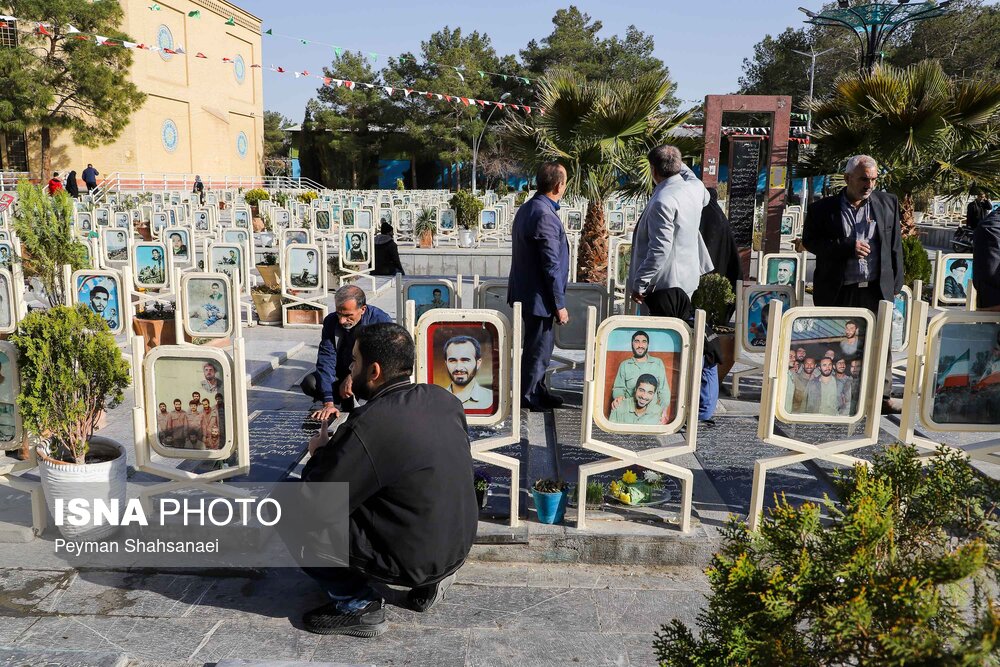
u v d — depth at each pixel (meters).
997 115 10.76
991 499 2.12
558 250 5.60
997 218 4.56
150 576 3.70
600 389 4.04
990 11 47.12
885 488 2.09
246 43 44.25
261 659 3.06
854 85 10.80
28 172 32.75
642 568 3.88
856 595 1.78
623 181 11.31
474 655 3.11
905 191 11.02
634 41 61.38
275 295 9.80
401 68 55.00
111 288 7.25
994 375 4.12
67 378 3.80
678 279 5.62
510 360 4.21
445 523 3.07
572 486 4.47
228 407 3.92
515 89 56.06
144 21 34.31
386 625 3.31
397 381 3.13
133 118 34.06
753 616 1.88
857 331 4.02
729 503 4.34
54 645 3.15
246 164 45.28
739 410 6.18
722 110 10.75
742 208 11.22
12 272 6.78
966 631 1.84
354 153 55.31
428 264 15.95
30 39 29.02
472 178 55.50
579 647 3.17
